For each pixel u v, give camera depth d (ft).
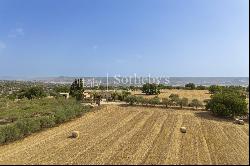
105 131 111.55
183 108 173.88
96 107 174.60
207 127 119.34
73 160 73.61
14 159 75.15
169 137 99.96
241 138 99.40
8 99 227.81
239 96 162.81
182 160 73.15
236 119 136.36
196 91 298.56
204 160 73.05
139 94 259.19
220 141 94.32
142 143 91.61
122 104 189.78
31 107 167.22
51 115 131.03
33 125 110.83
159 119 137.59
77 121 134.41
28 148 87.15
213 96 160.25
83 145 89.71
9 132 96.94
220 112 146.00
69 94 231.71
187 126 120.78
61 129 116.98
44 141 96.22
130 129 114.83
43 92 254.47
